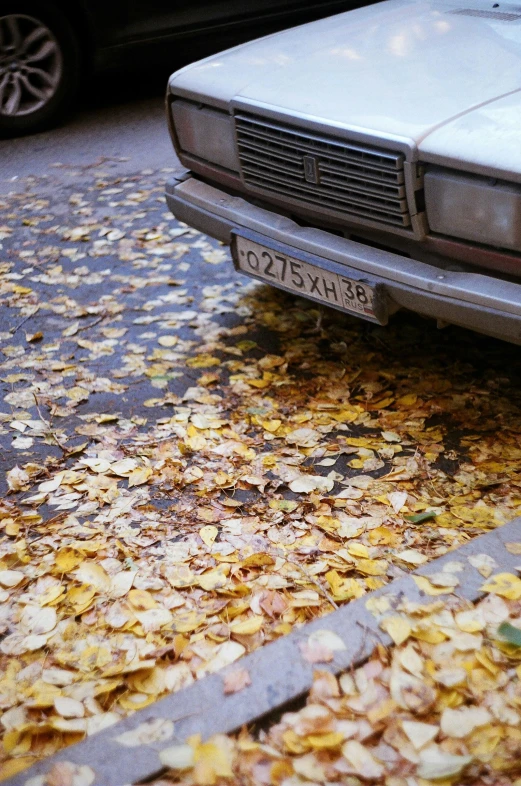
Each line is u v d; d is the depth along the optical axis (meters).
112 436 3.41
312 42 3.95
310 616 2.47
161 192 5.93
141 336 4.20
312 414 3.50
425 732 1.98
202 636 2.41
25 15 6.63
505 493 2.98
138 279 4.78
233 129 3.64
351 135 3.12
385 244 3.27
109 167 6.39
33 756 2.05
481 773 1.92
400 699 2.05
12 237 5.38
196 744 1.94
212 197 3.90
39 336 4.22
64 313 4.47
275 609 2.49
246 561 2.67
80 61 7.07
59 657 2.35
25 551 2.77
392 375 3.72
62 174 6.30
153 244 5.20
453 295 2.98
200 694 2.08
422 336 4.04
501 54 3.45
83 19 6.88
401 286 3.12
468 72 3.35
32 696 2.23
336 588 2.55
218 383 3.77
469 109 3.06
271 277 3.63
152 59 7.20
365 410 3.50
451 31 3.77
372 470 3.17
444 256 3.09
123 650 2.37
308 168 3.35
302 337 4.11
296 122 3.31
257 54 3.94
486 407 3.48
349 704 2.05
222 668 2.15
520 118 2.93
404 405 3.52
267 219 3.63
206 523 2.91
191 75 3.93
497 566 2.39
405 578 2.38
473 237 2.94
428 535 2.79
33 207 5.78
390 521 2.87
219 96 3.68
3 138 7.06
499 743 1.98
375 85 3.38
